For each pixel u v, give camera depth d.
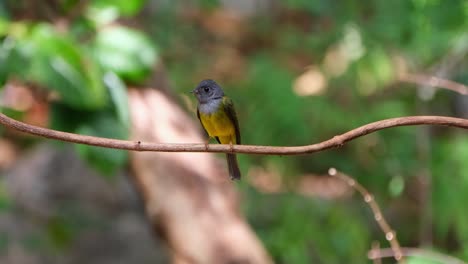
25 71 6.33
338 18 13.11
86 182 13.50
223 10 19.33
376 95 13.65
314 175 14.48
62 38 6.48
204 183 7.64
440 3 9.89
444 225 11.57
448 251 12.25
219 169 7.92
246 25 18.47
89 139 4.09
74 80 6.43
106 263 13.05
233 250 7.28
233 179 6.39
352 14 12.95
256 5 19.05
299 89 14.42
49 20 7.45
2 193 10.58
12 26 6.55
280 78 13.82
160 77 8.49
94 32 7.45
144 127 7.91
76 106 6.55
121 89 6.91
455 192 11.59
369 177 13.33
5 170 13.90
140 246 13.20
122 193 13.51
